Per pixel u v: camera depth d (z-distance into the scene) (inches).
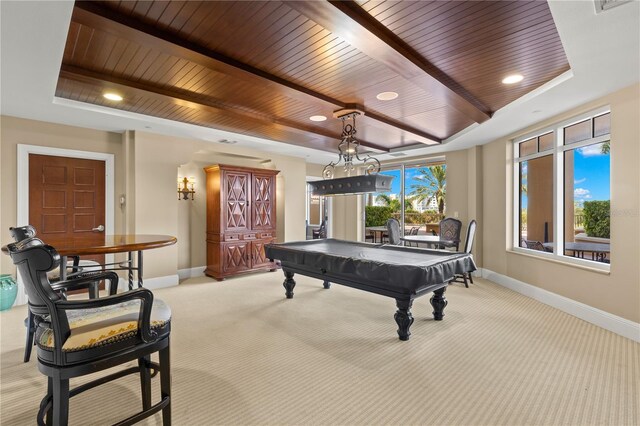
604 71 108.9
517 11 80.2
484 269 228.7
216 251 222.4
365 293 186.7
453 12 80.6
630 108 121.5
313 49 99.8
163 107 151.7
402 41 94.5
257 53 102.5
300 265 166.9
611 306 129.9
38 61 98.2
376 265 120.6
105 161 191.6
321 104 147.8
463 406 81.0
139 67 112.2
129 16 82.7
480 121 169.3
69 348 56.3
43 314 58.3
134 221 191.2
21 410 79.2
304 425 73.9
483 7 78.6
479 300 173.5
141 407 80.4
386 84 127.5
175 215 208.2
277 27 87.8
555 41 95.3
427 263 120.3
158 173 200.4
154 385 90.7
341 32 85.1
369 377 95.0
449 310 156.6
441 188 277.9
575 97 133.8
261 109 157.8
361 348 114.3
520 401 82.7
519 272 191.9
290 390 88.2
